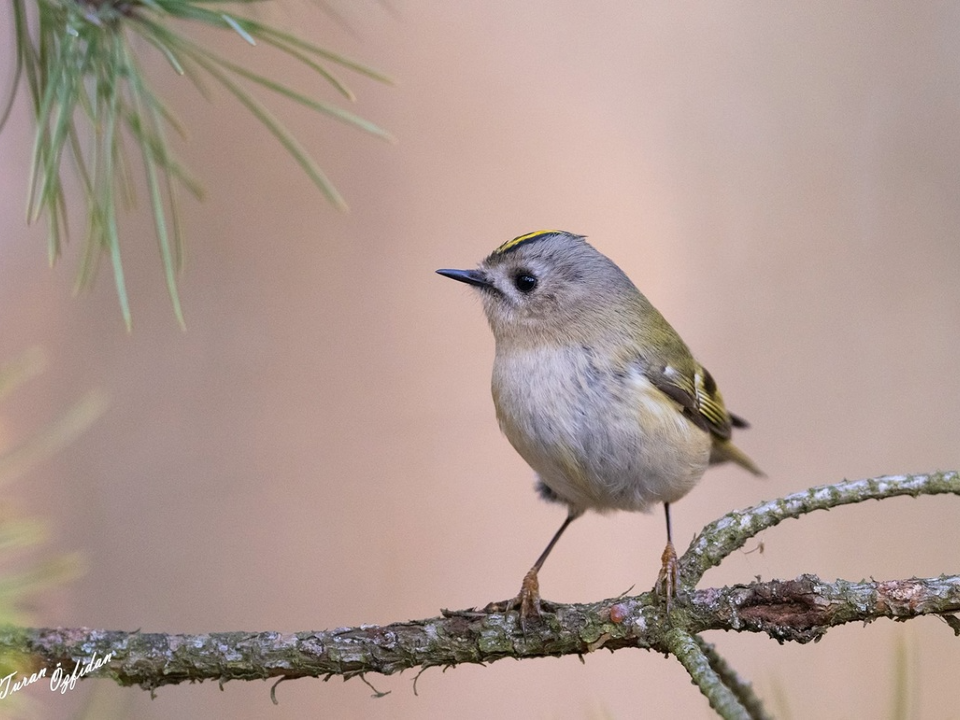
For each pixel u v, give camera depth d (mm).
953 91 11312
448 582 9922
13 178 9328
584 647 4332
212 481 9898
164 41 4004
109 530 9547
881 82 11383
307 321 10406
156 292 10070
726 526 4387
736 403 10570
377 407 10336
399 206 10734
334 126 10609
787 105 11367
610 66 11344
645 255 10836
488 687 9641
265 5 4559
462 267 10711
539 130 11031
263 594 9703
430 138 10852
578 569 9906
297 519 9969
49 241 3727
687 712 9555
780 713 4211
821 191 11141
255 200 10406
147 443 9859
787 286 10875
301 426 10211
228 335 10227
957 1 11422
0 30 8227
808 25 11477
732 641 9359
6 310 9555
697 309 10820
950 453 10312
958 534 9984
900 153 11227
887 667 9102
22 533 3107
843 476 10352
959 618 3979
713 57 11430
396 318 10539
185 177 4273
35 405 9500
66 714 7129
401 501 10117
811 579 4152
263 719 9273
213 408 10078
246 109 10391
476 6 11125
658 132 11250
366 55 10742
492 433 10352
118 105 4039
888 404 10531
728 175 11133
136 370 9961
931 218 11031
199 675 4074
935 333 10695
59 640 4012
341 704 9461
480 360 10508
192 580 9617
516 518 10141
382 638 4258
